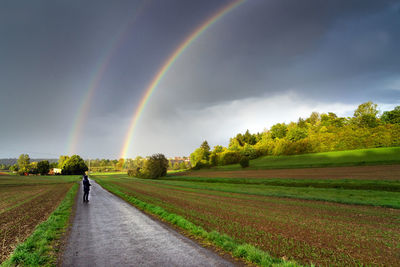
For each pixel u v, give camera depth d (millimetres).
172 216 10852
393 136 49969
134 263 5461
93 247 6723
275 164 65312
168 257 5875
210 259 5746
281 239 7535
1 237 7773
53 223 9555
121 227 9305
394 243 7215
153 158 74188
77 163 115250
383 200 16328
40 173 118188
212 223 9812
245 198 19203
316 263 5586
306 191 23062
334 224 9805
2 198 20797
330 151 62375
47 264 5426
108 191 27984
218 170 79000
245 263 5492
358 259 5875
